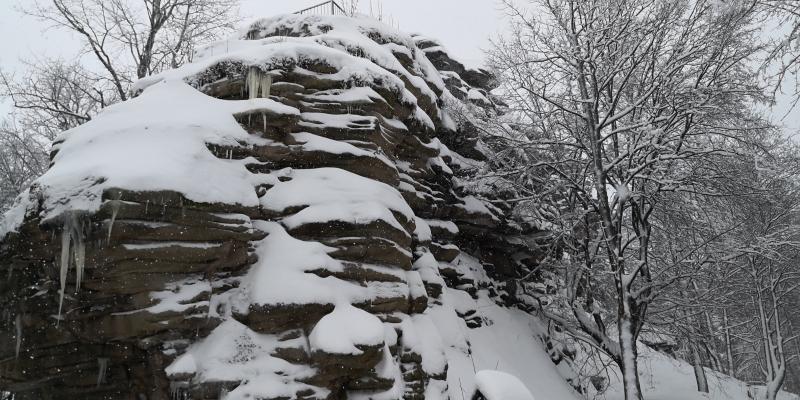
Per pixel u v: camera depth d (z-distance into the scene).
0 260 6.35
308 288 6.72
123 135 6.70
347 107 8.76
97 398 6.24
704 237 13.62
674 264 12.45
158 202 5.86
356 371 6.66
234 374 5.94
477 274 13.75
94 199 5.66
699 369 18.75
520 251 15.38
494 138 14.37
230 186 6.78
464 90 17.00
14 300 6.30
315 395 6.27
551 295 16.20
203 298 6.24
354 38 10.52
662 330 15.02
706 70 12.22
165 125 6.91
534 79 14.29
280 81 8.43
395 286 7.95
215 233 6.38
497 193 14.44
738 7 10.70
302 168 8.23
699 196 13.52
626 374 11.58
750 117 12.76
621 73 13.78
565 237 14.62
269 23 11.95
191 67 8.55
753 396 20.75
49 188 5.90
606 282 15.99
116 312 5.84
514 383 4.65
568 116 14.41
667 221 14.64
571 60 12.81
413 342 7.82
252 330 6.47
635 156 13.02
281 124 7.84
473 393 4.92
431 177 12.09
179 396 5.85
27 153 19.08
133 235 5.73
